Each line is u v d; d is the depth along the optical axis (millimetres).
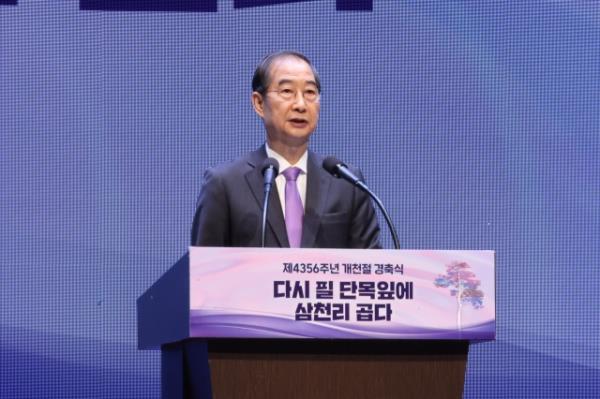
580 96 11695
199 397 5453
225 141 11695
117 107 11711
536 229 11609
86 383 11516
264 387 5094
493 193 11633
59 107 11734
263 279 5023
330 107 11672
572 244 11602
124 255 11602
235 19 11742
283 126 6879
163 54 11742
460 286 5172
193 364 5586
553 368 11547
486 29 11734
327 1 11727
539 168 11656
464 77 11711
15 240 11617
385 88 11695
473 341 5332
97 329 11555
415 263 5148
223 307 4969
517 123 11680
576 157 11656
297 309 5035
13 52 11742
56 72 11742
